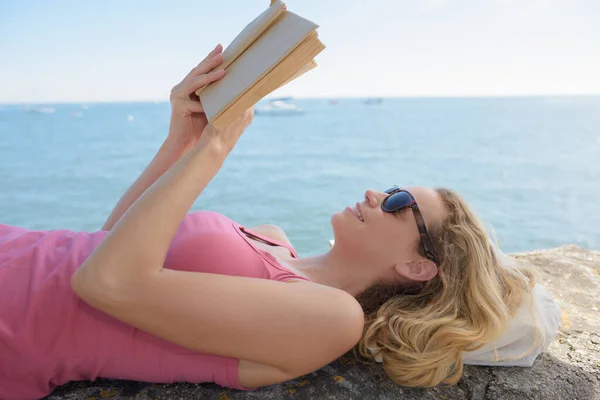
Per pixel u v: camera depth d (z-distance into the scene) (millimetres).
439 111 97125
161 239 1196
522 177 16078
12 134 36906
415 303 1679
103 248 1169
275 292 1285
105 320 1323
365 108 119250
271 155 22172
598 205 11656
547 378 1633
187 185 1241
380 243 1709
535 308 1721
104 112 119250
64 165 18406
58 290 1315
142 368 1368
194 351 1359
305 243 8641
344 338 1317
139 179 1774
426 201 1714
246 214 10750
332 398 1452
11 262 1391
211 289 1225
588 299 2262
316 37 993
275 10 1177
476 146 26578
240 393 1445
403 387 1543
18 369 1300
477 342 1560
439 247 1667
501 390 1563
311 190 13570
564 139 31734
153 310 1181
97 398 1390
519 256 2818
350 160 20344
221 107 1062
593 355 1780
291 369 1337
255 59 1110
